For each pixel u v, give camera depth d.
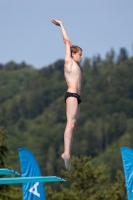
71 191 112.19
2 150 97.25
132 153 64.69
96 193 112.44
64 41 38.72
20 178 40.12
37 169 65.81
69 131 37.44
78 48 38.66
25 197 65.38
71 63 38.19
